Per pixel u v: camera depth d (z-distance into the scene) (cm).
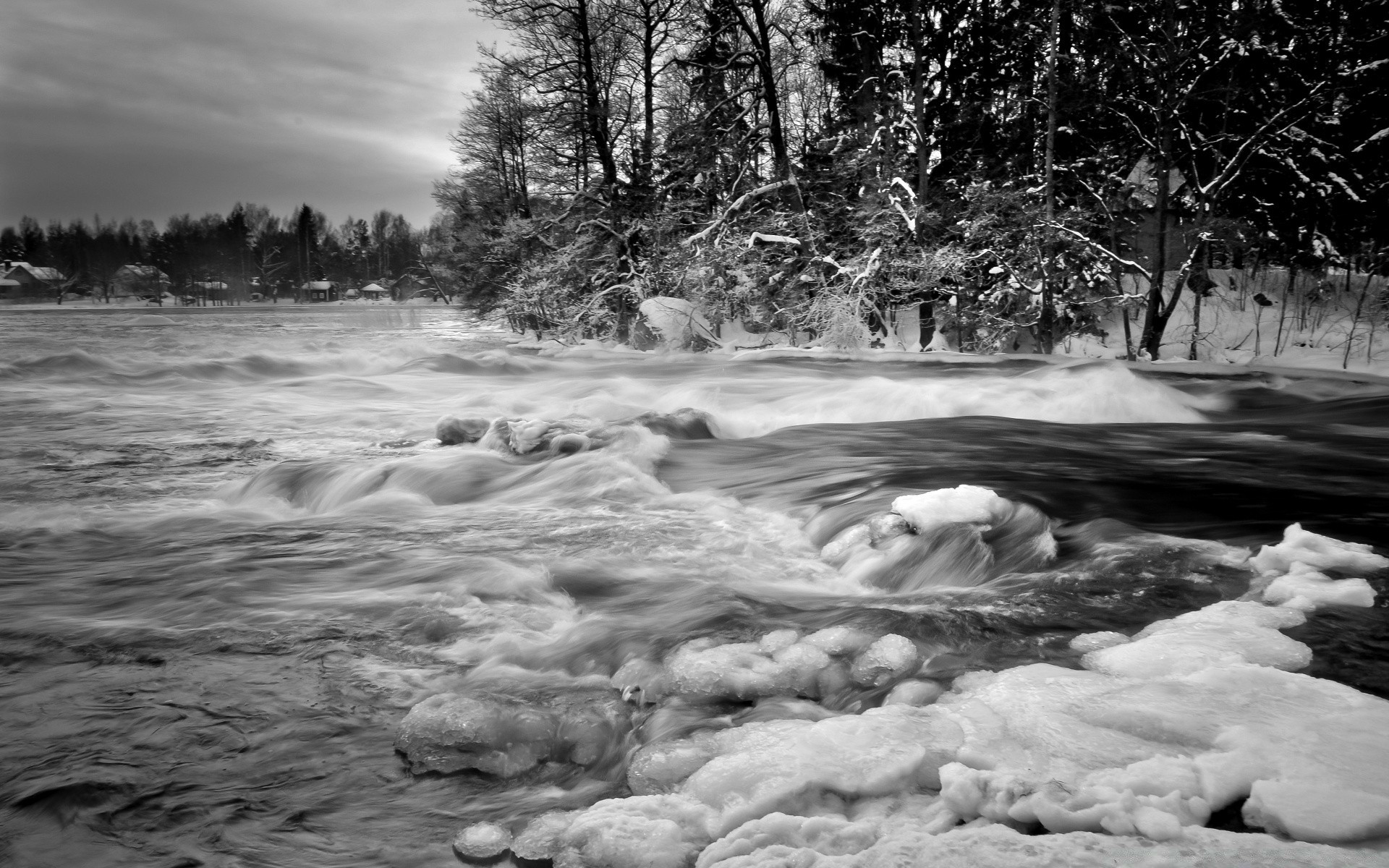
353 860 251
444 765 303
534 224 2980
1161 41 2128
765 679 350
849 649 373
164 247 14025
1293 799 226
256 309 10269
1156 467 796
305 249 15912
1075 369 1500
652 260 2738
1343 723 270
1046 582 455
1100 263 2241
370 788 291
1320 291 2456
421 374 1920
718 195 2803
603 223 2820
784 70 2667
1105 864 204
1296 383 1556
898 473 757
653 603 462
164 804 279
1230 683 304
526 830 257
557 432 886
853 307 2219
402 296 14200
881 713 296
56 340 3209
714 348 2538
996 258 2161
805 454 893
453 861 251
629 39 2961
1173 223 2455
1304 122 2273
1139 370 1758
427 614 444
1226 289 2742
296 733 325
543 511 682
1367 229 2361
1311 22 2220
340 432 1113
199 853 253
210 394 1520
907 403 1279
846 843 227
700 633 404
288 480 778
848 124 2592
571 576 510
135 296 12850
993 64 2331
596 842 241
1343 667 330
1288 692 296
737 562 545
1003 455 873
